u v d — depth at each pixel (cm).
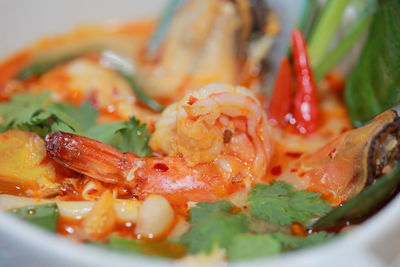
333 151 21
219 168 20
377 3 23
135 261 15
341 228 19
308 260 15
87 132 21
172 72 26
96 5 29
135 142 21
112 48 28
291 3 26
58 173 20
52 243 16
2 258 16
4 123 22
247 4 26
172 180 20
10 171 20
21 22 27
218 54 26
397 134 19
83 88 25
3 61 27
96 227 19
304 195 20
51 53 27
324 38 25
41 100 23
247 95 21
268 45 26
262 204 19
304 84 24
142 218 19
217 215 18
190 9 27
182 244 18
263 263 15
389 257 16
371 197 18
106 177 20
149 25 29
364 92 24
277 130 24
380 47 23
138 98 25
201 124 19
